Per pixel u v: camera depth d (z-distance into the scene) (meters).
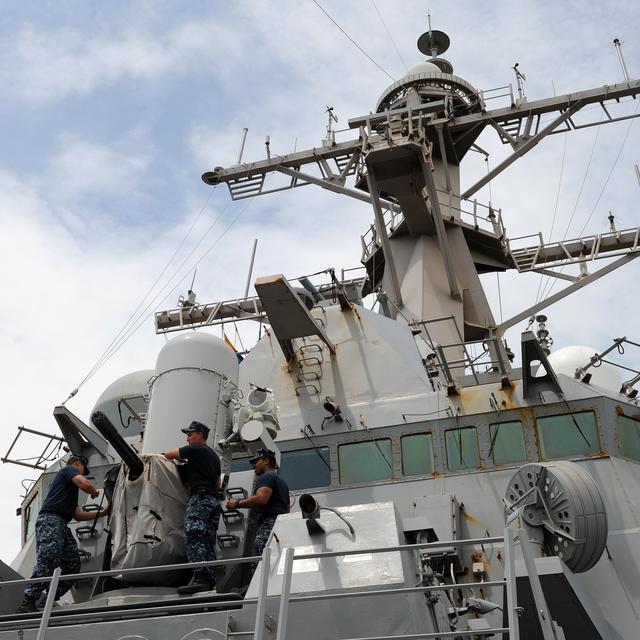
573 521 9.60
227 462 10.58
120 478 9.11
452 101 21.11
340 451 12.95
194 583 8.04
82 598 8.85
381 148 17.25
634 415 12.63
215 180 21.80
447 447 12.60
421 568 7.49
